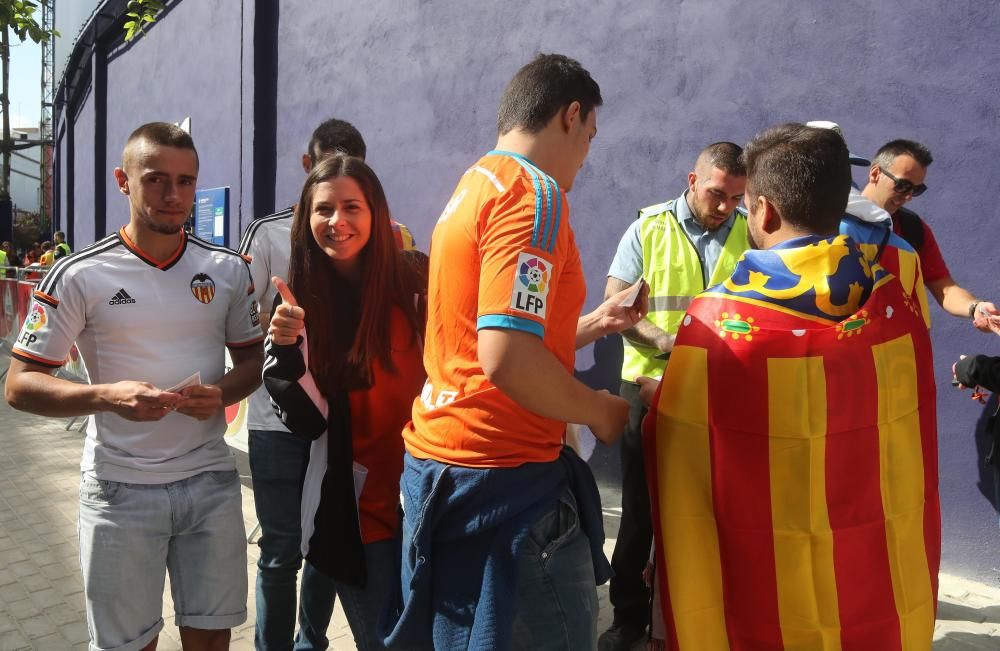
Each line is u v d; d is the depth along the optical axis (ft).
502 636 4.91
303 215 7.02
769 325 5.24
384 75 19.19
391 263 7.00
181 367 7.10
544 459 5.22
